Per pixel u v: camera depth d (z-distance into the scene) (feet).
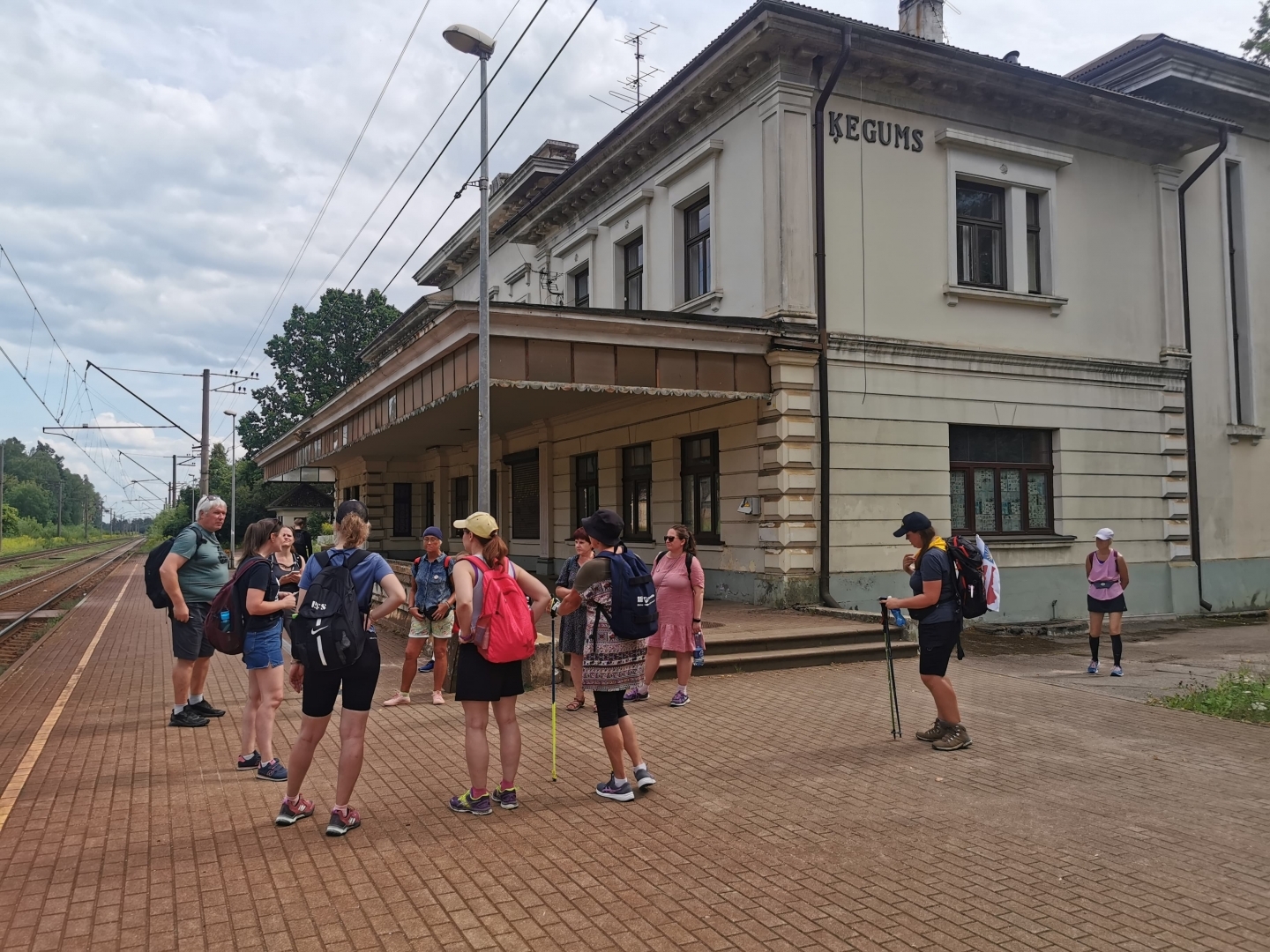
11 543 237.86
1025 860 15.29
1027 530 52.21
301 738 16.96
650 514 55.52
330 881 14.44
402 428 63.26
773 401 44.11
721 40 45.44
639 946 12.27
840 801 18.53
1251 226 62.54
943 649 22.72
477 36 39.32
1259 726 25.21
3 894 13.97
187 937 12.53
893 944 12.28
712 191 49.14
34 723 26.22
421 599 28.86
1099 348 54.54
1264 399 62.34
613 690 18.53
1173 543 56.49
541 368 38.88
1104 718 26.30
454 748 23.07
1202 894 13.91
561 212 66.18
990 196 52.29
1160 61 57.62
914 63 46.68
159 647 43.55
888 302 47.50
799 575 43.91
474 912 13.30
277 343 161.58
